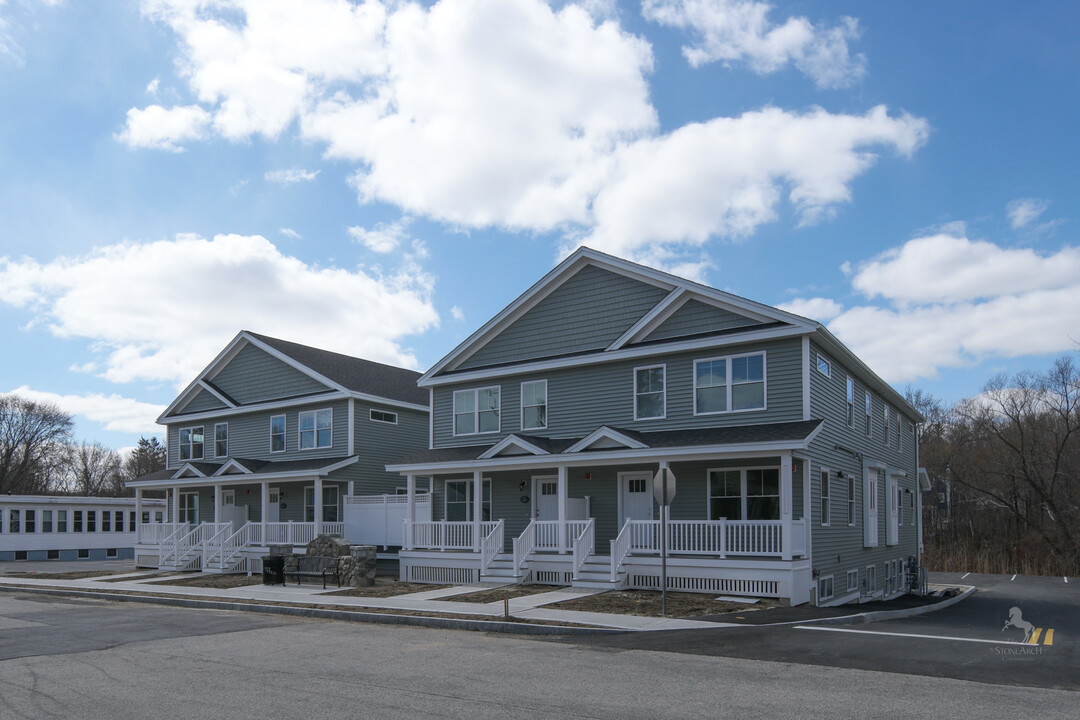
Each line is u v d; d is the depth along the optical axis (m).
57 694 9.38
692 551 19.78
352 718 8.14
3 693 9.46
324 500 31.86
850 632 13.88
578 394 24.33
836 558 22.14
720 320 21.95
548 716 8.16
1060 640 13.76
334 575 22.73
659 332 22.98
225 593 20.92
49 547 45.88
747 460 20.97
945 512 59.25
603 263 24.23
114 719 8.20
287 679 10.12
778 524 18.89
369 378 34.66
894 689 9.32
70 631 14.80
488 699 8.93
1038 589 34.44
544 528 22.34
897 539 30.47
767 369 20.89
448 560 23.45
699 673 10.33
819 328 20.02
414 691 9.37
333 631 14.66
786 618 15.49
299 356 33.53
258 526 30.80
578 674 10.32
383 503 28.92
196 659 11.69
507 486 25.56
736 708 8.45
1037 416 55.56
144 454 98.19
